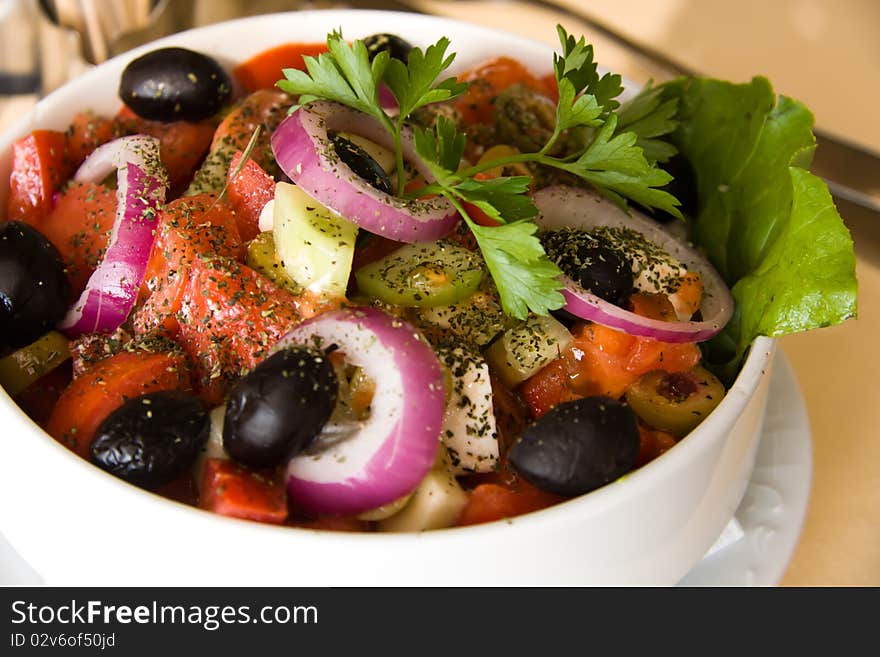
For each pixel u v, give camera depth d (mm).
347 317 228
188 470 232
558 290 250
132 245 259
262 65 323
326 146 246
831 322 253
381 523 234
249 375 221
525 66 326
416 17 326
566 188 279
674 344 257
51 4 385
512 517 226
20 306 255
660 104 306
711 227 298
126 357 244
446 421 239
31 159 282
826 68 450
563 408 231
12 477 234
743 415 243
